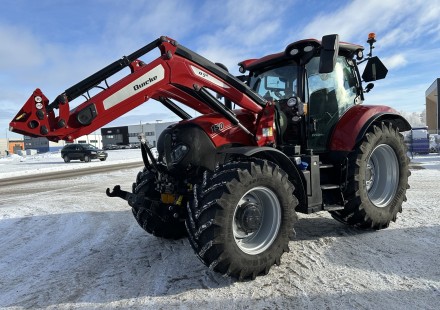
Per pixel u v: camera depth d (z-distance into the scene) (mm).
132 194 3775
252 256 3100
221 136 3670
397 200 4578
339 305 2602
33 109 2926
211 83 3598
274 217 3340
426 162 13039
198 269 3439
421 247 3717
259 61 4582
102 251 4164
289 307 2609
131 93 3230
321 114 4414
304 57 4191
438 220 4723
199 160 3545
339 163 4320
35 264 3820
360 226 4383
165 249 4117
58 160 30438
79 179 12891
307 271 3252
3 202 8141
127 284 3162
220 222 2930
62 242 4633
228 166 3174
